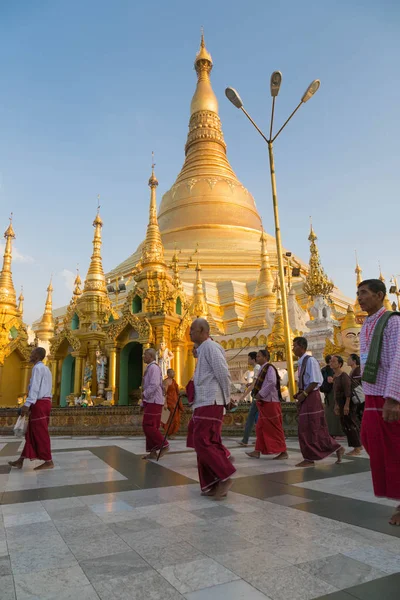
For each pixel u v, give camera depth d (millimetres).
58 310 50000
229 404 6469
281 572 3395
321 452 8703
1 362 29125
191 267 46531
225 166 57906
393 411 4562
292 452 11227
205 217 51938
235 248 48594
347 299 48000
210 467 6039
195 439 6250
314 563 3564
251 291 42812
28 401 8680
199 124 59656
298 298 39844
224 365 6410
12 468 8719
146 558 3703
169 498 5957
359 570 3424
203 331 6805
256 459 9875
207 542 4090
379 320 5145
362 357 5297
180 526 4613
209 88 62062
